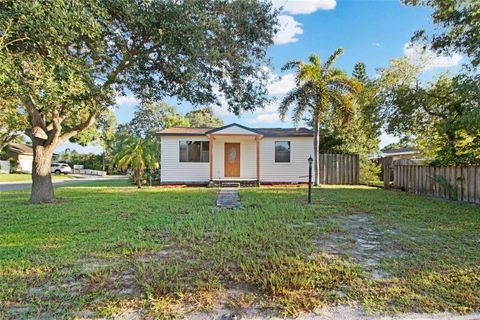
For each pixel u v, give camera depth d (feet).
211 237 14.62
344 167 52.34
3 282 9.37
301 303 8.22
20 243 13.67
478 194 26.66
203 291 8.79
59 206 24.73
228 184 46.98
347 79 43.37
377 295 8.72
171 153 50.49
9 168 112.06
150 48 24.45
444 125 31.37
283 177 51.78
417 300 8.44
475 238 14.78
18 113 49.75
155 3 20.56
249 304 8.16
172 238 14.53
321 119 50.31
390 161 44.32
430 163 35.29
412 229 16.63
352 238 14.69
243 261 11.22
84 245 13.28
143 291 8.79
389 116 40.50
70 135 29.35
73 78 16.89
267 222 17.90
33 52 16.03
